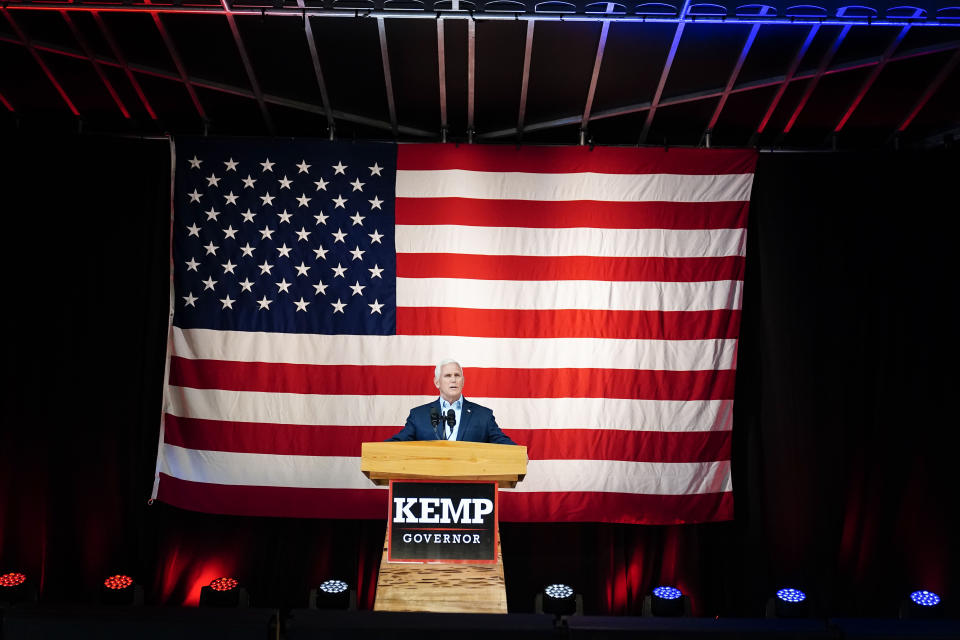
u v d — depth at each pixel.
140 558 6.39
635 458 6.26
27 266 6.41
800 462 6.46
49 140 6.44
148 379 6.46
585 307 6.32
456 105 6.30
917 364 6.46
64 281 6.43
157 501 6.46
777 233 6.54
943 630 2.61
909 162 6.50
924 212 6.49
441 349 6.27
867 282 6.50
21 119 6.49
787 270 6.52
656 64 5.77
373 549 6.53
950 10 5.07
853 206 6.52
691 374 6.31
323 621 2.62
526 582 6.54
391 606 3.14
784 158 6.54
